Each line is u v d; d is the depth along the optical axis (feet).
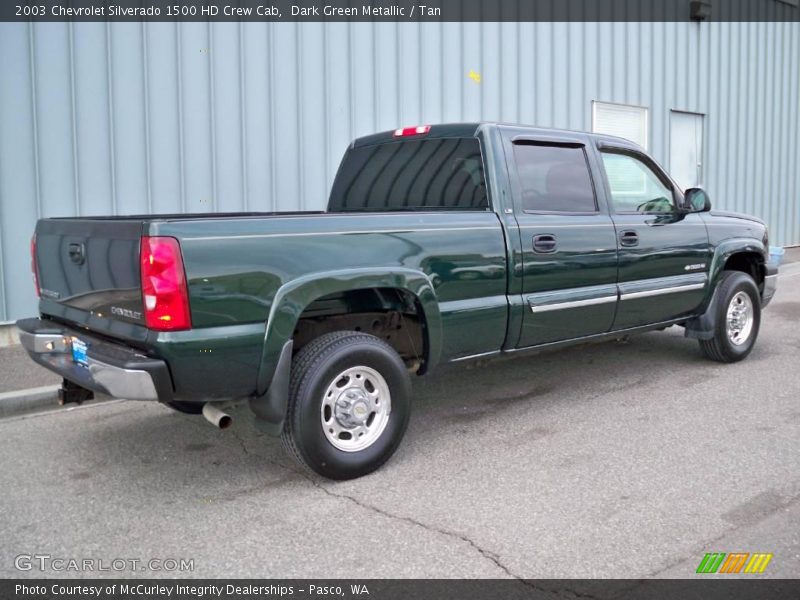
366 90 30.73
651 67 43.52
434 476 13.99
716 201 49.03
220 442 16.20
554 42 38.06
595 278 17.75
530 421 17.15
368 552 11.13
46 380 19.94
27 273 24.08
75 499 13.28
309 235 13.02
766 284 23.40
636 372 21.31
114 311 12.53
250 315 12.30
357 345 13.61
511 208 16.20
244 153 27.63
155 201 25.98
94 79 24.53
